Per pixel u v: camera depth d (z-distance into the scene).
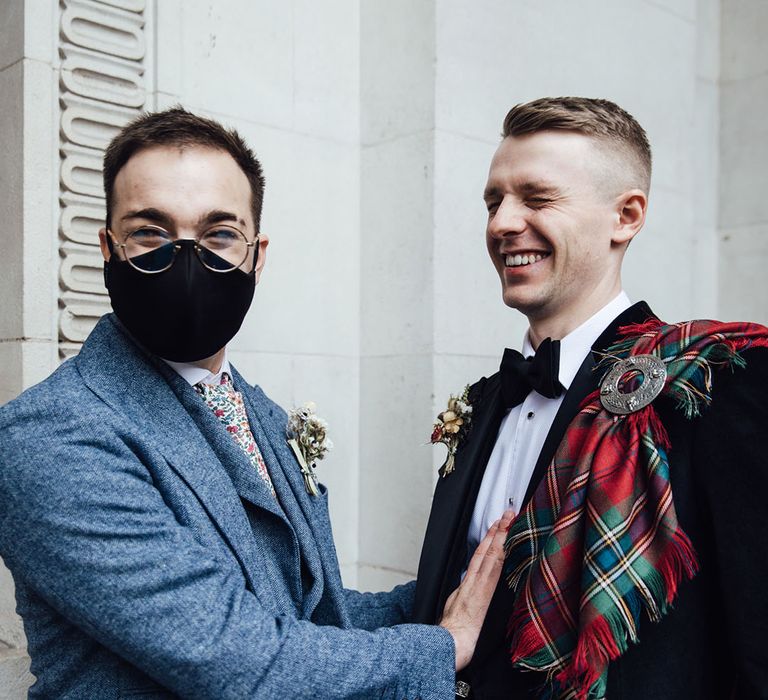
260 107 2.49
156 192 1.24
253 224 1.38
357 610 1.64
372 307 2.71
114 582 1.06
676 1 3.38
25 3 2.01
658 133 3.30
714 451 1.16
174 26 2.27
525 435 1.46
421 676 1.21
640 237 3.21
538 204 1.39
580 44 2.99
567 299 1.42
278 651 1.11
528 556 1.26
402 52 2.64
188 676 1.06
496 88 2.71
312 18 2.64
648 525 1.15
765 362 1.18
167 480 1.18
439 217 2.54
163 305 1.24
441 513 1.54
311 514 1.44
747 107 3.71
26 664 1.92
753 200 3.68
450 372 2.56
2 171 2.08
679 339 1.26
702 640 1.16
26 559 1.08
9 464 1.09
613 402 1.25
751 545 1.10
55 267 2.06
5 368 2.05
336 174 2.70
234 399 1.45
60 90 2.08
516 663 1.18
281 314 2.54
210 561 1.13
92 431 1.13
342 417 2.70
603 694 1.11
